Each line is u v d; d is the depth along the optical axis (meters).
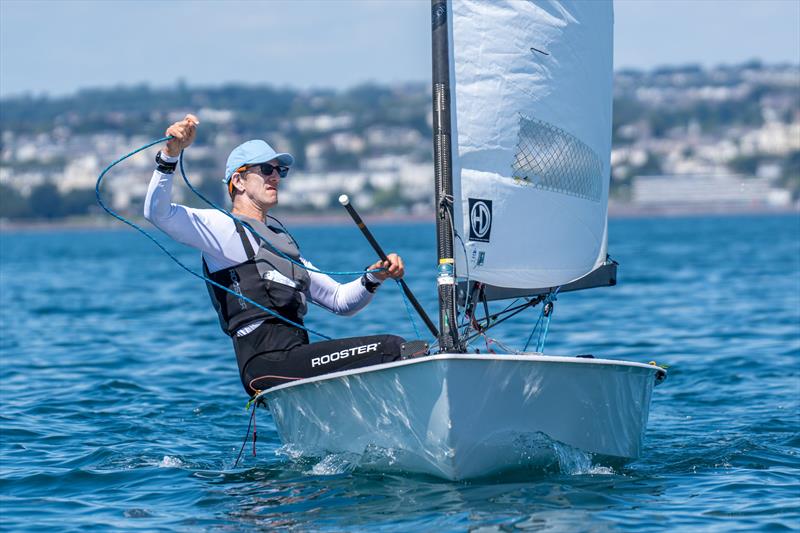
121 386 33.34
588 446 20.00
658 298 62.41
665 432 25.17
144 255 157.38
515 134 19.78
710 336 44.03
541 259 20.48
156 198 18.94
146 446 24.19
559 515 17.50
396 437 18.89
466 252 19.28
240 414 28.53
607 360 19.08
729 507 18.30
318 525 17.25
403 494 18.58
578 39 20.70
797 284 70.94
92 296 75.12
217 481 20.64
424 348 18.62
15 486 20.73
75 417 28.06
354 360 19.34
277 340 19.75
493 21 19.42
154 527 17.72
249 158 20.17
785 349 39.62
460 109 19.20
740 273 83.62
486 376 17.94
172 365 38.19
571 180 20.81
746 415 27.23
